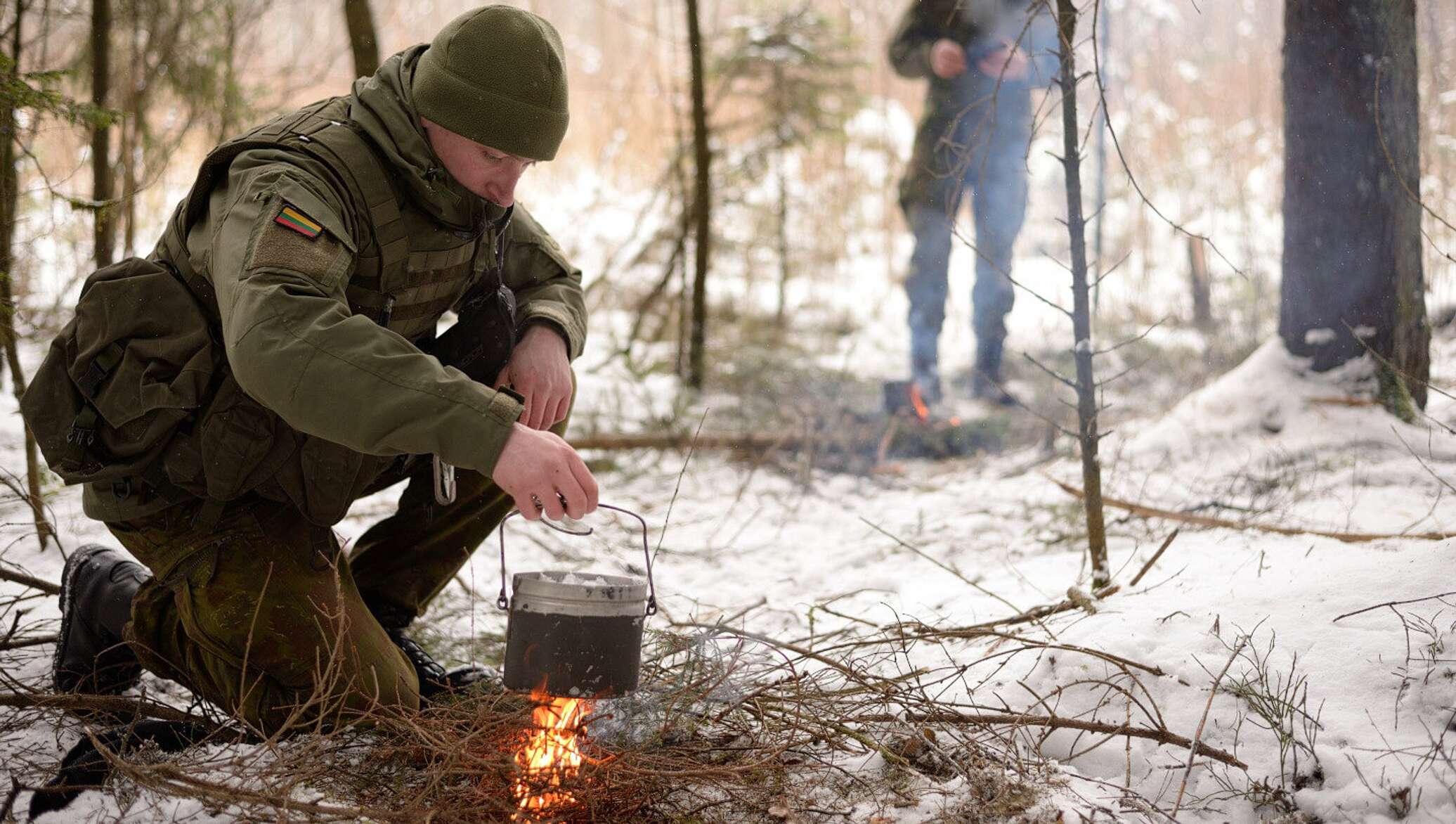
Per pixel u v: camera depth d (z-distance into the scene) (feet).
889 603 10.70
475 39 6.98
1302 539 10.68
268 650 7.03
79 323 6.89
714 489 16.71
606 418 19.11
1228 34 43.37
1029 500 14.60
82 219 15.70
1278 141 36.81
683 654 8.58
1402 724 6.71
